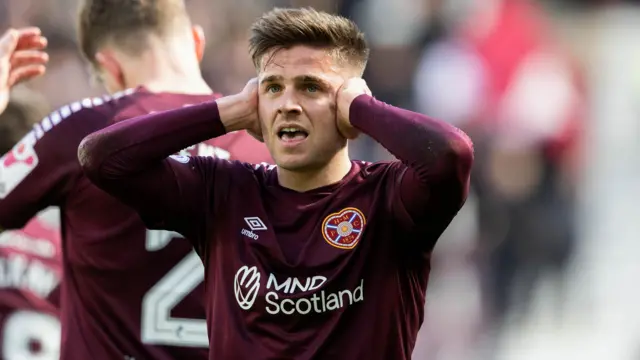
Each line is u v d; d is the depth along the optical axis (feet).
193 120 43.06
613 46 164.35
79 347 51.93
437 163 40.22
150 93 52.60
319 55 42.19
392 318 42.16
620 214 162.71
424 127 40.73
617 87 164.66
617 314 137.59
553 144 133.39
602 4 163.22
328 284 41.57
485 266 127.13
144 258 51.47
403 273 42.50
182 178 43.50
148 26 53.78
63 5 151.53
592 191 154.61
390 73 141.79
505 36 139.03
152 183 42.93
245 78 150.82
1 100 52.60
